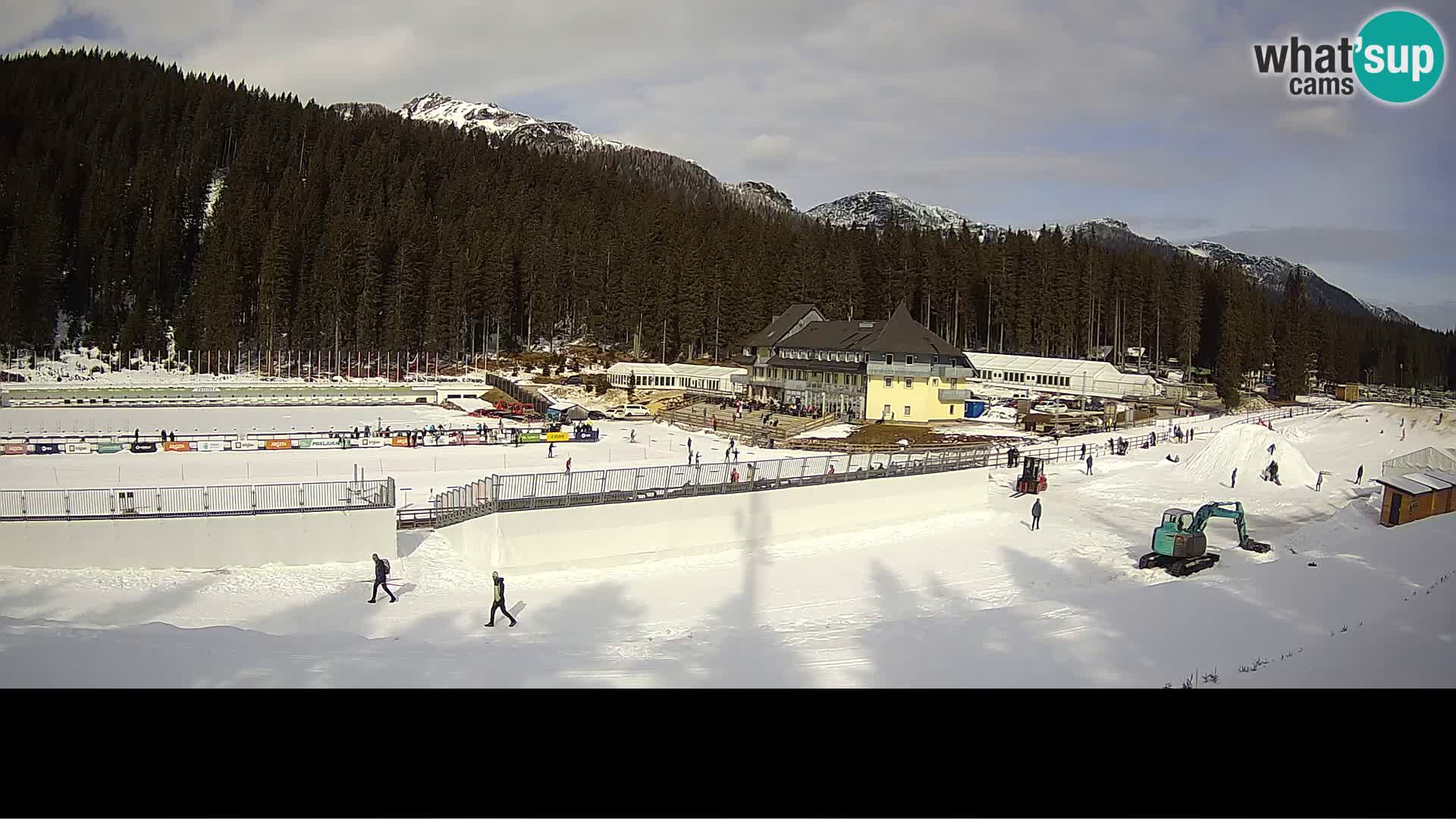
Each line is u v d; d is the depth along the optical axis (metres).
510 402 104.69
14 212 148.38
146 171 164.00
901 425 82.81
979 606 31.88
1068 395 106.94
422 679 18.45
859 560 39.03
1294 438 80.06
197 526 31.33
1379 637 20.64
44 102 191.25
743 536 40.59
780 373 101.31
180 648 20.02
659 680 18.92
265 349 132.00
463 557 35.97
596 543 36.59
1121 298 143.62
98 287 144.50
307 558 32.81
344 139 195.25
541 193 194.88
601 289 146.62
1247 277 154.50
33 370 123.88
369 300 133.00
